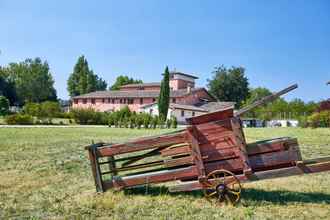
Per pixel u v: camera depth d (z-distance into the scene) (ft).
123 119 140.36
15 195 23.35
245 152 21.06
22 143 58.03
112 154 23.07
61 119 183.62
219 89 330.75
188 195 23.09
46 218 18.31
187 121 21.67
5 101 168.76
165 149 22.26
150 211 19.63
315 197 23.43
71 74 398.83
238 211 19.70
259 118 243.81
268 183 28.04
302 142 67.21
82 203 21.11
